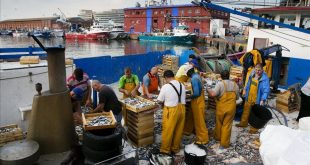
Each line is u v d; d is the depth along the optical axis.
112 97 5.23
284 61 11.70
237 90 5.41
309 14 11.71
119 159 3.79
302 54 11.91
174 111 4.85
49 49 3.87
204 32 53.38
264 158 3.11
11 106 5.38
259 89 6.19
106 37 62.41
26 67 5.54
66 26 103.31
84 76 6.06
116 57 11.16
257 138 5.92
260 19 8.12
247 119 6.48
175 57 12.23
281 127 3.40
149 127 5.43
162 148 5.07
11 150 3.52
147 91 6.52
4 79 5.19
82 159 3.89
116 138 3.71
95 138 3.61
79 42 56.94
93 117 4.37
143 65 12.36
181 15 58.47
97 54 34.84
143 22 67.00
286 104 7.71
